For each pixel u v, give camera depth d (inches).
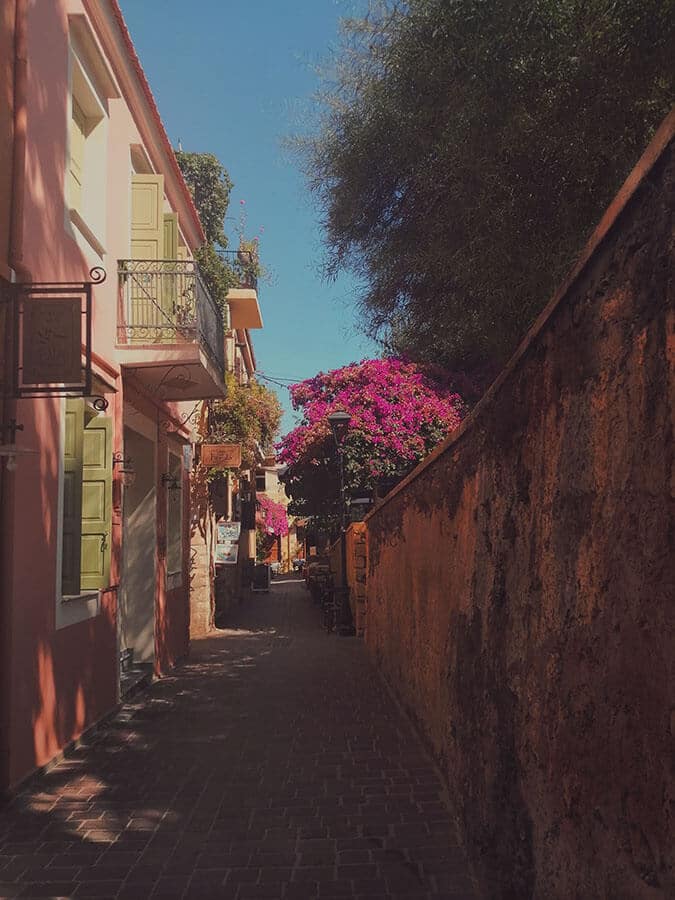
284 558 2353.6
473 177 222.8
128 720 320.8
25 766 227.8
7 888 160.4
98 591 308.5
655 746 79.7
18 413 230.5
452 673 208.2
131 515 436.1
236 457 652.7
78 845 182.7
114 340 353.1
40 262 251.1
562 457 119.4
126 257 378.9
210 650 572.1
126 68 367.6
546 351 131.7
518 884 130.6
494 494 167.6
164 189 438.9
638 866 82.5
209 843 182.4
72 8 288.0
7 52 231.0
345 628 672.4
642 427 88.4
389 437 601.9
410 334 344.5
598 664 97.5
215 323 436.8
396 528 371.9
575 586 109.1
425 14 216.5
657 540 82.2
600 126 190.9
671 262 82.7
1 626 218.2
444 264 262.7
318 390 701.3
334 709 338.6
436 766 237.3
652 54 166.4
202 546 687.1
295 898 153.2
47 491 253.3
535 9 175.9
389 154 268.2
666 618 78.6
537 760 122.3
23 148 233.5
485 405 177.2
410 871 165.0
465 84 203.3
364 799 211.9
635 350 91.7
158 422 449.1
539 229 216.1
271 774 237.9
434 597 252.7
